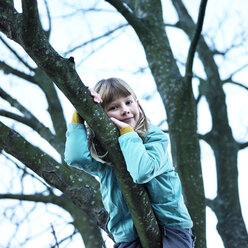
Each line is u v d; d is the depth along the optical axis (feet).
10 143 10.09
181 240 8.45
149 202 8.00
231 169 22.00
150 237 8.29
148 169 7.65
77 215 17.85
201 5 12.93
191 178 13.50
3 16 6.95
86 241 17.25
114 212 8.68
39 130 15.83
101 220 10.05
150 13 16.16
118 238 8.87
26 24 6.73
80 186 10.21
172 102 14.34
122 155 7.66
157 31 15.80
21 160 10.19
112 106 8.87
